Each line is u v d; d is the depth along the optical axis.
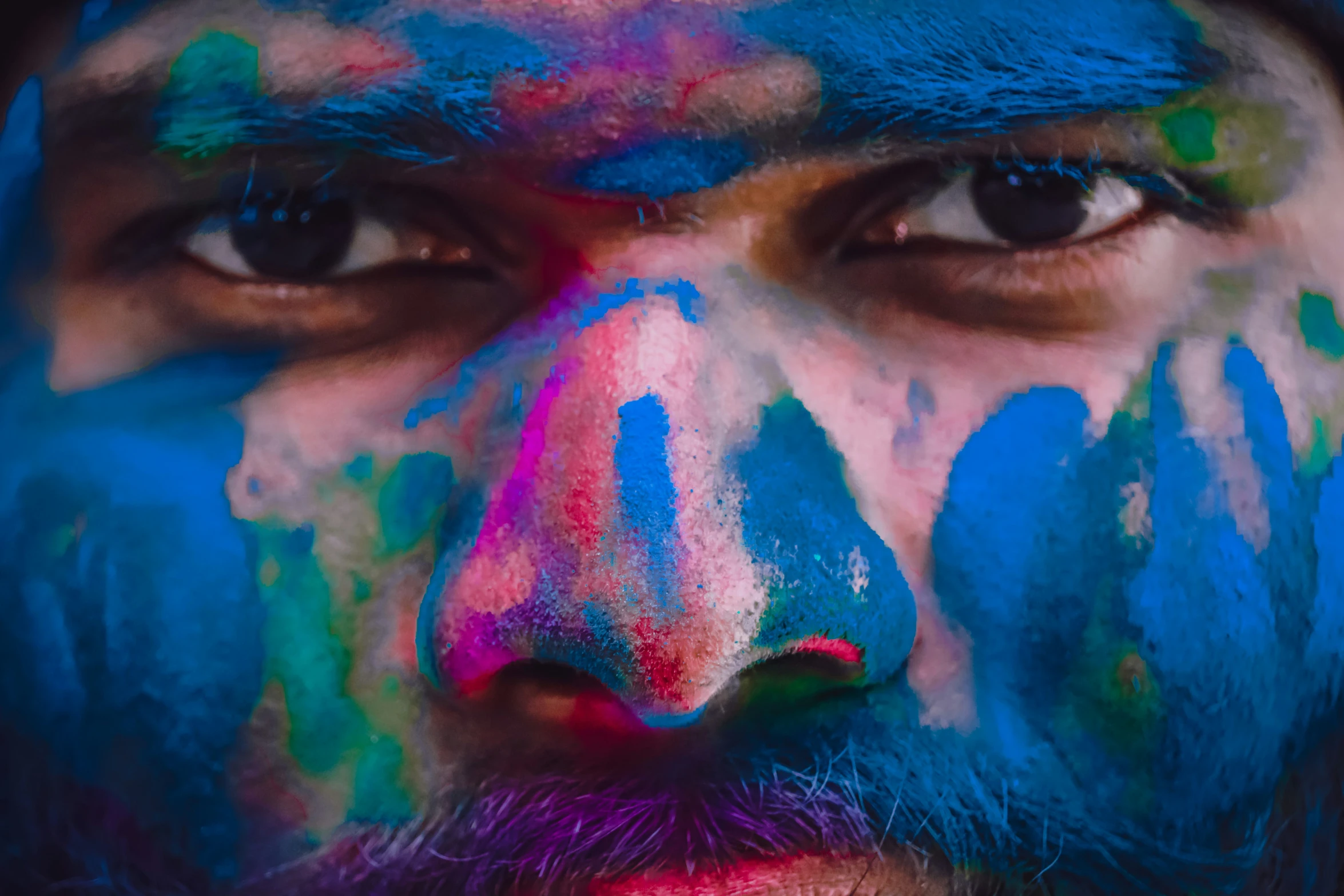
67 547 0.96
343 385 0.94
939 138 0.86
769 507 0.82
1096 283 0.93
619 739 0.85
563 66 0.84
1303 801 0.99
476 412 0.91
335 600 0.92
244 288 0.95
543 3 0.85
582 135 0.85
